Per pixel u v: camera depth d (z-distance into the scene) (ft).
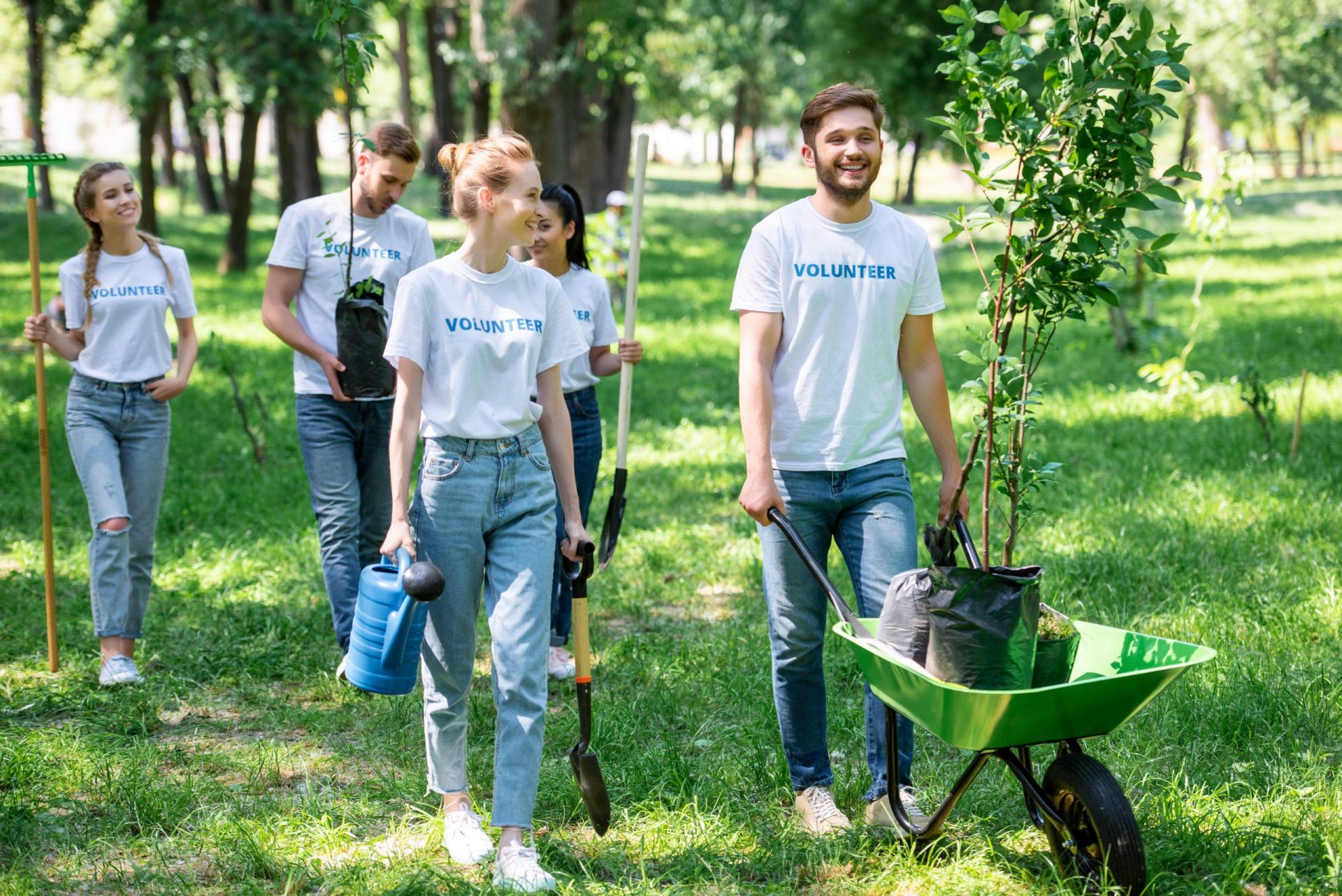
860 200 11.81
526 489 11.49
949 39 11.22
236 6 72.49
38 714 15.66
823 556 12.23
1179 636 16.99
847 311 11.76
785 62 147.23
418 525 11.43
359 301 16.28
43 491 16.97
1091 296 11.39
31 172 16.66
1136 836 9.87
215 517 25.85
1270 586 18.83
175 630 18.78
